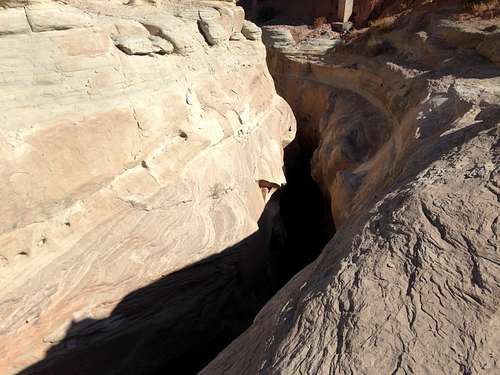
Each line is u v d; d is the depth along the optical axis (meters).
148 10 10.02
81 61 6.40
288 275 12.81
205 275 8.25
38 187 5.79
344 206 10.28
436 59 13.73
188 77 9.27
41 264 5.98
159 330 7.67
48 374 6.14
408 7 19.80
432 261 3.29
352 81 17.98
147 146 7.64
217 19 10.70
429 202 4.00
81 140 6.37
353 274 3.45
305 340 3.03
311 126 20.14
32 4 5.62
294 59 21.39
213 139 9.42
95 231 6.67
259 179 11.14
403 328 2.83
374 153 13.07
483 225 3.50
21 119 5.67
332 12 24.16
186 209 8.12
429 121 8.50
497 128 5.24
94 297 6.59
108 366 7.01
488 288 2.94
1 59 5.45
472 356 2.55
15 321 5.68
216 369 3.84
